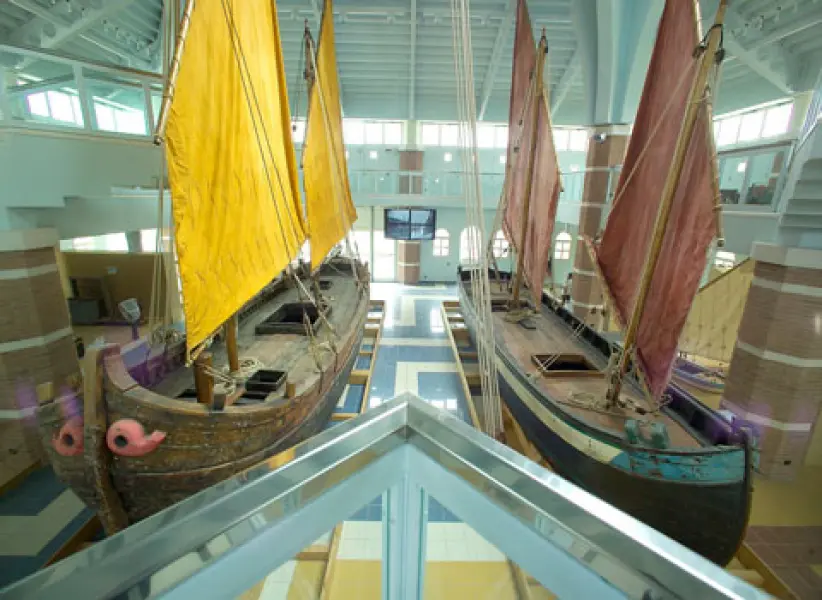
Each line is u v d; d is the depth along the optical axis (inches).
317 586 116.7
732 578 23.8
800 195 185.9
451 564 98.1
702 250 133.9
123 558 25.2
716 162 126.4
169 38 109.7
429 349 347.9
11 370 183.0
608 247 191.2
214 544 28.1
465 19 112.2
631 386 199.6
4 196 174.1
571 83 434.3
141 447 111.4
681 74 145.2
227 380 165.3
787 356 197.5
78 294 398.6
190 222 118.0
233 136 136.5
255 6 146.1
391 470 39.7
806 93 365.7
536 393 184.2
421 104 502.0
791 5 279.0
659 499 139.7
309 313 273.3
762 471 210.2
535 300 292.8
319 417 184.7
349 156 559.2
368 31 379.6
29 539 157.5
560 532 29.6
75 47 355.3
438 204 494.0
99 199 242.2
